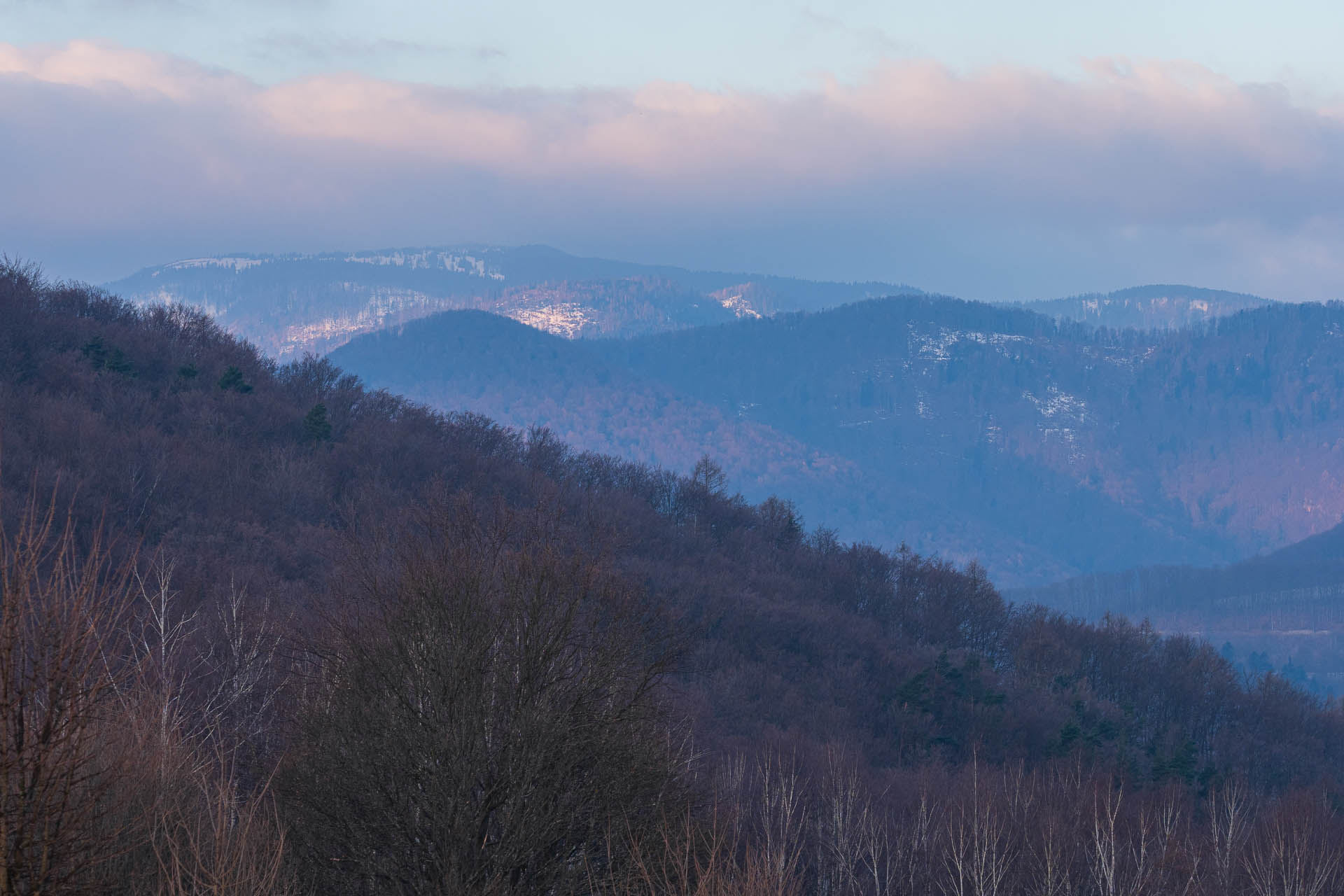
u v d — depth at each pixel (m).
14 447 56.69
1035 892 34.50
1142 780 75.25
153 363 90.31
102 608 7.86
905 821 42.97
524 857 12.12
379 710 12.44
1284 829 40.16
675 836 12.79
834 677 84.56
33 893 7.33
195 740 13.02
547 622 13.30
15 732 7.29
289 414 88.06
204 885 9.34
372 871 11.98
